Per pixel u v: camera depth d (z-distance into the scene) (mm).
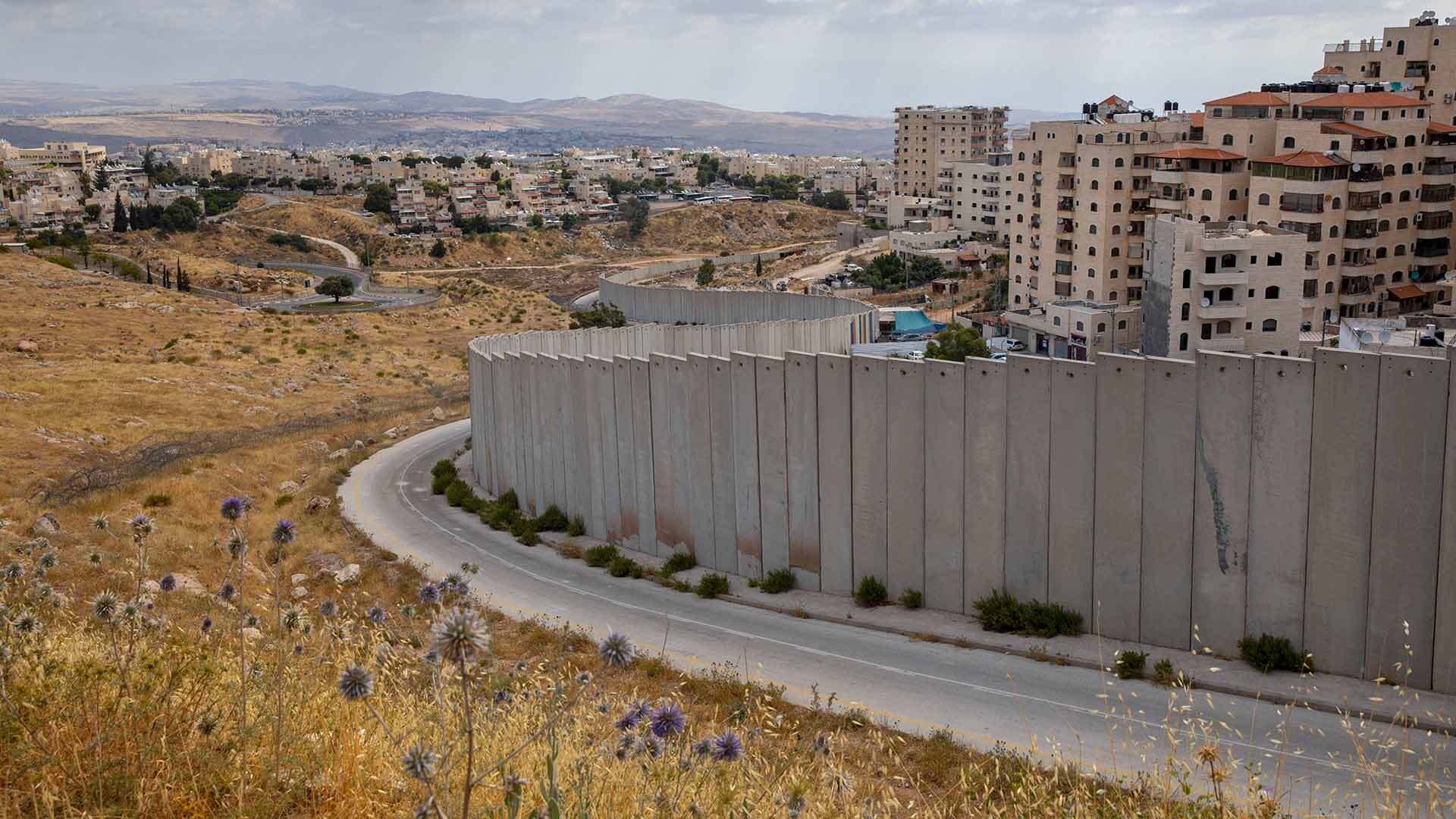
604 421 42875
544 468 47031
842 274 170000
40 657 11031
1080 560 30406
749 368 36781
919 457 33250
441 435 66938
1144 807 13469
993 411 31547
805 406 35500
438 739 10859
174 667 10844
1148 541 29172
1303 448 26766
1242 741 22953
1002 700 26406
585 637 31672
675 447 39844
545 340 58250
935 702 26438
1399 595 25766
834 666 29344
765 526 37125
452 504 50969
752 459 37188
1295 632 27328
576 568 40438
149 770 9102
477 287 176500
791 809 9539
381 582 38000
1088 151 105188
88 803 8469
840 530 35281
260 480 51938
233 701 10820
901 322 101375
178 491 44438
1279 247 72062
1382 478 25734
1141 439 29000
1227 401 27641
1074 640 30000
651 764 9594
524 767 10227
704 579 36812
